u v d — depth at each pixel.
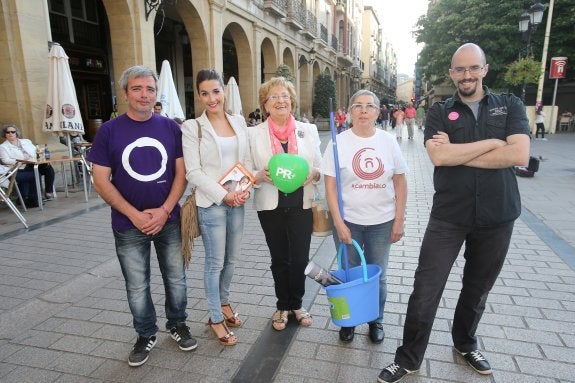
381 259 2.77
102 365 2.62
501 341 2.78
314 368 2.56
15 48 7.27
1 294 3.57
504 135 2.19
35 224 5.75
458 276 3.86
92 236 5.23
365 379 2.45
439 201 2.34
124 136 2.44
